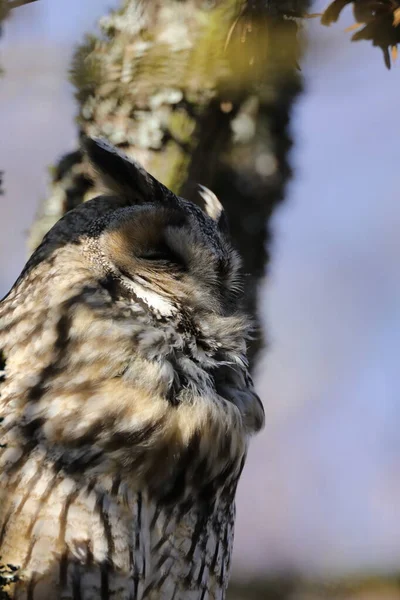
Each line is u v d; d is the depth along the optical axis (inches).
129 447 364.2
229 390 402.0
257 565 601.3
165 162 457.4
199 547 386.6
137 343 376.8
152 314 388.5
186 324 395.5
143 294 388.5
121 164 400.5
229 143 506.9
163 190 405.1
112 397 366.6
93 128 461.7
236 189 509.7
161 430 368.8
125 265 387.9
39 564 354.6
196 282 401.1
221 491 391.9
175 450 371.9
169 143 457.7
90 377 369.4
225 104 458.9
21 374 374.3
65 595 356.2
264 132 510.6
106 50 463.8
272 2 420.8
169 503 375.9
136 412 366.6
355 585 584.1
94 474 361.1
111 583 361.1
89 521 358.9
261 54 429.1
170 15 458.6
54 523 356.5
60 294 379.6
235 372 404.2
